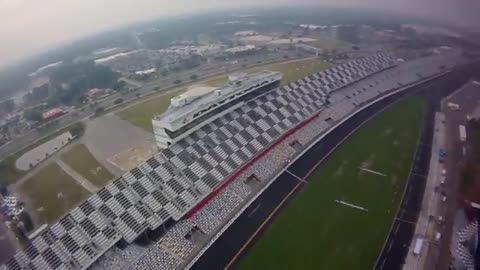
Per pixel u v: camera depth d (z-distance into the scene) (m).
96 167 132.25
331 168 113.81
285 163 117.62
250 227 89.50
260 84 140.88
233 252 81.69
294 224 89.50
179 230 88.75
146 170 97.81
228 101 127.31
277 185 106.44
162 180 97.69
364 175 108.88
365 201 96.69
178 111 113.88
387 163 114.62
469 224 83.75
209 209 96.00
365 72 190.12
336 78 176.62
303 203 97.50
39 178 129.50
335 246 81.50
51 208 109.69
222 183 104.06
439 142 126.56
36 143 165.00
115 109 195.75
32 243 76.94
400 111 155.00
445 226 85.50
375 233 84.69
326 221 89.88
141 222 86.50
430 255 77.19
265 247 82.50
